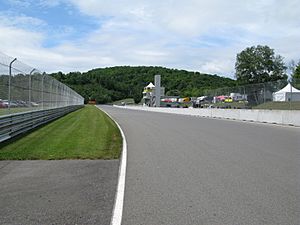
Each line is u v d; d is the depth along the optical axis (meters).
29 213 5.02
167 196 5.87
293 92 26.52
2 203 5.50
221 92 39.56
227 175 7.44
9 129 12.95
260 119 26.28
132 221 4.68
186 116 36.84
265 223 4.58
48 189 6.36
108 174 7.66
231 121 26.94
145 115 39.19
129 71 172.00
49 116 23.16
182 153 10.55
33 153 10.10
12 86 13.74
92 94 142.38
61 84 33.44
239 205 5.35
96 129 18.66
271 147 11.73
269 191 6.14
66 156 9.83
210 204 5.41
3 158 9.32
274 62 85.94
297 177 7.24
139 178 7.22
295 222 4.62
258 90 30.69
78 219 4.77
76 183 6.82
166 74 153.62
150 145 12.45
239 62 87.69
